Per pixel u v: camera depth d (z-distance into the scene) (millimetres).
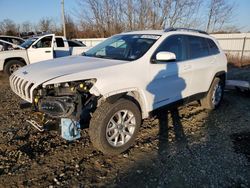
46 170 3299
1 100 6699
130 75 3658
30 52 10422
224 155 3730
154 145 4012
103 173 3256
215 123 5020
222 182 3094
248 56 18172
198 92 5168
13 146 3891
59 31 32969
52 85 3330
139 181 3100
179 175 3221
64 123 3340
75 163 3471
